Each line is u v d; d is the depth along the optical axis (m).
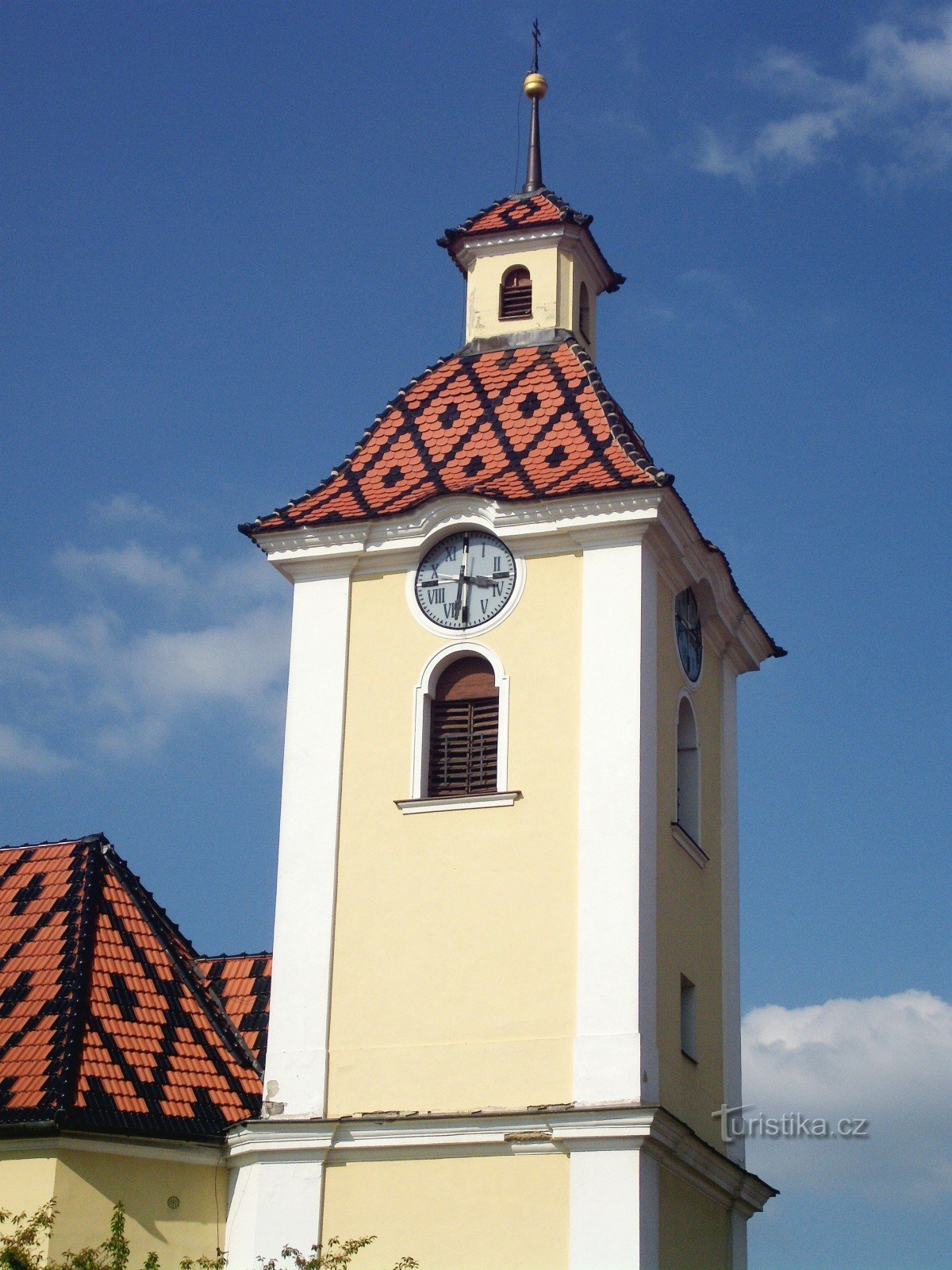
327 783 43.00
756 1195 44.34
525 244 49.12
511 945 40.66
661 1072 40.12
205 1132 40.22
